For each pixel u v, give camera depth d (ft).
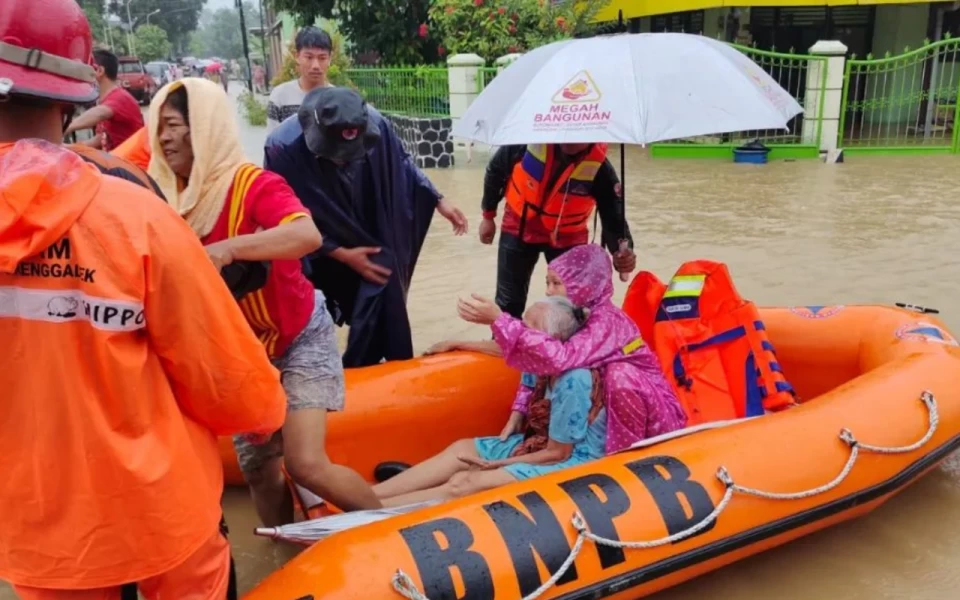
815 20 57.21
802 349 12.94
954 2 53.21
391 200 12.45
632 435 9.77
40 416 5.22
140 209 5.20
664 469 8.82
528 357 9.78
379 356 13.26
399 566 7.32
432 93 47.57
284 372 8.68
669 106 8.89
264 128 70.49
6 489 5.39
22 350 5.16
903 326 12.25
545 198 13.05
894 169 40.09
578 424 9.84
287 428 8.59
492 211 14.96
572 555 7.90
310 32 16.31
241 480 11.65
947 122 51.24
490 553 7.66
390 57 56.59
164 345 5.44
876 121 57.16
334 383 8.85
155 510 5.46
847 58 57.16
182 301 5.36
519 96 9.71
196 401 5.74
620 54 9.41
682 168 41.81
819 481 9.22
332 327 9.03
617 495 8.45
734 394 11.66
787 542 9.87
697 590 9.35
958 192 33.35
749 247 24.59
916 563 9.73
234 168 7.54
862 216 28.81
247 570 9.95
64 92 5.12
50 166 4.90
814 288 20.25
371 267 12.41
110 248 5.08
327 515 9.94
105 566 5.45
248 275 7.50
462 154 48.08
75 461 5.29
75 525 5.38
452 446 10.83
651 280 12.51
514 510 8.10
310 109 10.58
